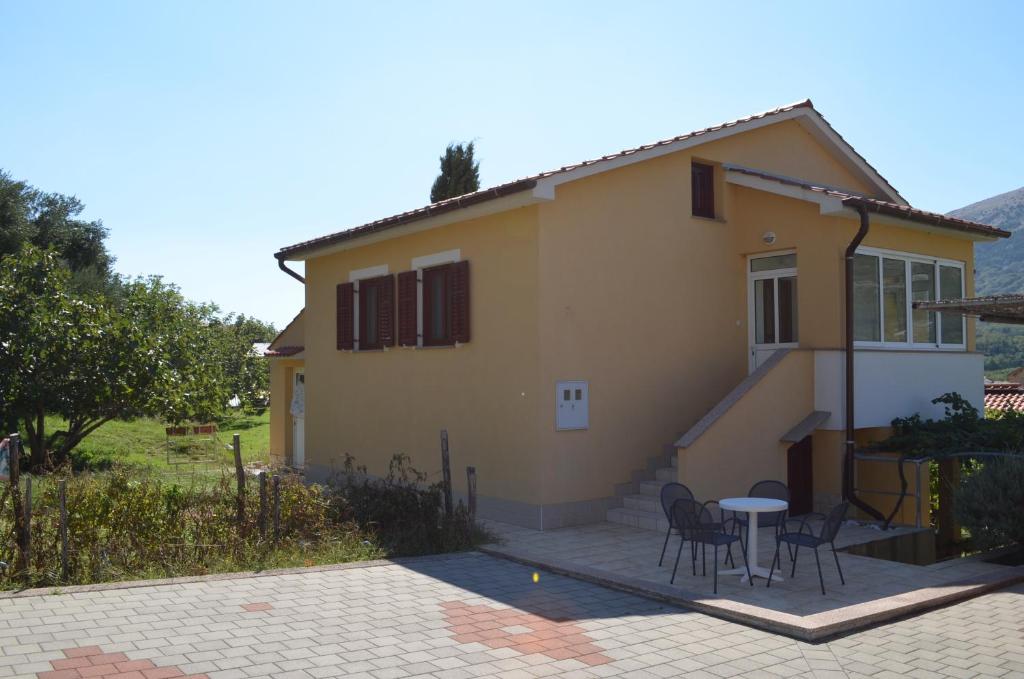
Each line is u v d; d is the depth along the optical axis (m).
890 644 6.19
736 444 10.84
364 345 14.45
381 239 13.76
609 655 5.87
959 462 12.48
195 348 20.12
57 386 16.70
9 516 7.77
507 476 11.05
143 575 7.90
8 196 27.42
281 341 19.78
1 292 16.55
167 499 9.02
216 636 6.07
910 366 12.78
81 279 27.88
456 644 6.03
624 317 11.46
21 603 6.83
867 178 15.29
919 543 11.05
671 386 11.96
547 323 10.64
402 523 9.80
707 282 12.54
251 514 9.07
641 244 11.71
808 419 11.72
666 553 9.15
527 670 5.52
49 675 5.17
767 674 5.53
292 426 19.36
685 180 12.35
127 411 18.77
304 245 15.13
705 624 6.66
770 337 12.81
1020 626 6.67
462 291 11.83
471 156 25.28
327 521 9.54
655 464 11.71
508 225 11.12
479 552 9.33
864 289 12.27
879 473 12.86
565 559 8.80
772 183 12.23
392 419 13.51
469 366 11.81
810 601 7.19
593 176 11.18
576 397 10.89
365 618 6.63
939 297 13.72
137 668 5.34
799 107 13.55
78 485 8.59
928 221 12.45
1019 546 9.36
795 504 11.98
